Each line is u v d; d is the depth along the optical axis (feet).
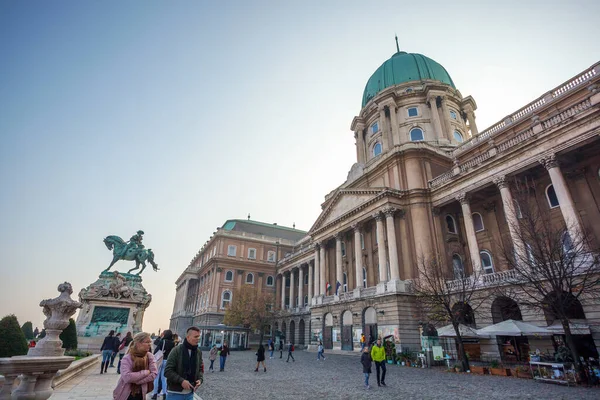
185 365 18.06
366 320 109.50
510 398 38.06
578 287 62.13
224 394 42.16
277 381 53.67
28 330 139.13
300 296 190.49
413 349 91.66
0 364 23.40
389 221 111.04
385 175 127.54
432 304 80.89
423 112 159.74
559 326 63.77
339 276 132.67
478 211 108.06
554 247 59.62
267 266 234.17
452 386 47.14
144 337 17.51
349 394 41.78
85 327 84.53
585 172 82.12
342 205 139.13
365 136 179.11
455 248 108.99
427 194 111.96
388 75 180.96
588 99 74.74
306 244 215.51
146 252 107.24
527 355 73.56
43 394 24.67
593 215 78.69
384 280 106.32
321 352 98.12
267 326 177.78
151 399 33.17
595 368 48.62
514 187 88.63
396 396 40.14
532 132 85.15
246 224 267.59
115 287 90.53
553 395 39.65
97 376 48.55
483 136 115.24
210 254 254.06
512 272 77.92
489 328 68.03
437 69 178.29
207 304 218.79
